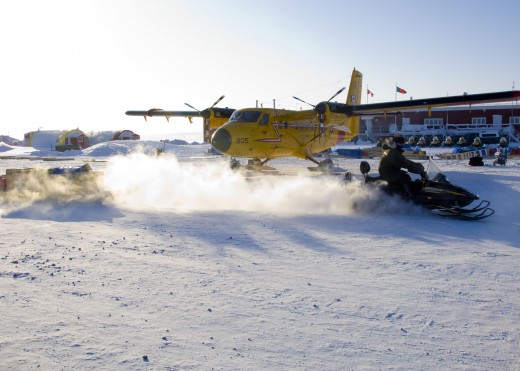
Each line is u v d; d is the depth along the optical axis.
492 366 3.08
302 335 3.53
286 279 4.89
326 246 6.37
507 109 52.97
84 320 3.75
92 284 4.65
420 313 3.98
